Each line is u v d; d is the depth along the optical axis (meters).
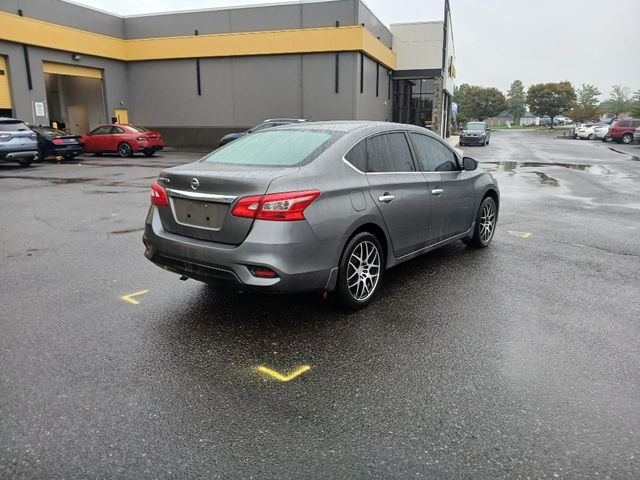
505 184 12.72
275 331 3.83
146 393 2.96
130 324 3.93
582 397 2.93
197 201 3.80
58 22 22.09
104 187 11.52
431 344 3.62
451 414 2.77
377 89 27.20
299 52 23.47
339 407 2.83
